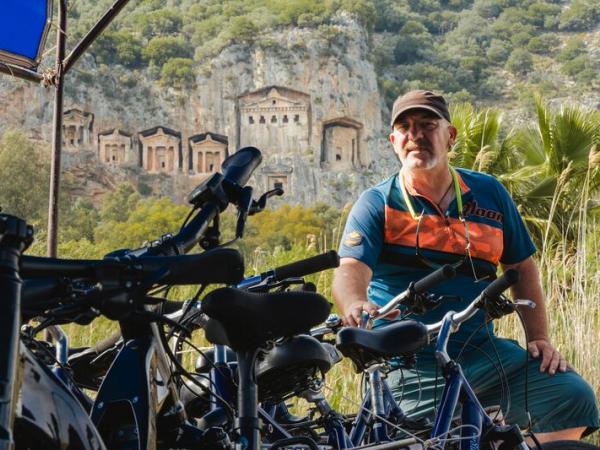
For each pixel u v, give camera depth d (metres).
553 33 189.75
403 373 3.78
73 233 108.75
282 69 141.12
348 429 3.33
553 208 6.91
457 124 17.72
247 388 2.29
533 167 17.22
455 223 3.99
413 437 2.91
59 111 5.70
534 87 168.75
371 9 148.50
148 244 2.46
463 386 3.12
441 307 3.93
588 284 6.20
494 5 197.12
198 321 2.72
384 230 4.00
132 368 2.17
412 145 3.96
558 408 3.71
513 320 5.89
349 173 139.12
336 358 3.20
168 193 137.75
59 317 1.83
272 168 138.38
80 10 127.38
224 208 2.57
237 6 149.62
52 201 5.64
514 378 3.81
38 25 5.61
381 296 4.02
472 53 180.25
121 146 138.38
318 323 2.32
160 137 139.38
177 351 2.71
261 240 106.50
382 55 170.00
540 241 12.88
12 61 5.57
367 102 142.25
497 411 3.41
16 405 1.61
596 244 7.02
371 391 3.11
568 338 5.88
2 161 105.56
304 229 110.06
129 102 140.00
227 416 2.69
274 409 3.27
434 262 3.97
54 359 2.22
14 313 1.57
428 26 190.75
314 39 142.12
